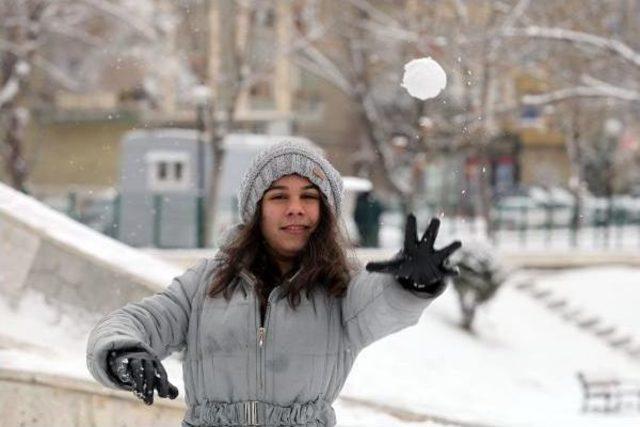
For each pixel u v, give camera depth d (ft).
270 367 12.18
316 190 12.83
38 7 103.30
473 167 101.45
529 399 60.39
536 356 75.36
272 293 12.37
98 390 28.07
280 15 114.32
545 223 118.21
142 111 155.53
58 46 142.00
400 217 105.60
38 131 159.53
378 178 146.92
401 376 50.29
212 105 94.22
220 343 12.26
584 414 56.80
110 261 36.17
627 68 90.58
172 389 11.27
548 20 93.40
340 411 31.37
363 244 88.99
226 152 100.01
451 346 67.87
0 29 102.47
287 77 167.63
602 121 131.34
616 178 164.86
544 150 191.21
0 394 29.19
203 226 87.35
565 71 92.84
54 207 92.89
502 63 93.40
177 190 97.86
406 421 30.68
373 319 12.04
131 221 85.81
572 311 87.71
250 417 12.14
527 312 85.71
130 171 98.94
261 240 12.81
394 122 115.75
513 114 99.66
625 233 124.47
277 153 12.78
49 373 28.68
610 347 83.05
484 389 57.62
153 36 113.09
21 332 35.65
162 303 12.57
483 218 104.47
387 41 112.06
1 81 107.86
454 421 29.99
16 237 37.65
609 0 93.50
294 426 12.17
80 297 36.55
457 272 11.36
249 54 105.70
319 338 12.30
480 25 95.50
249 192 12.87
